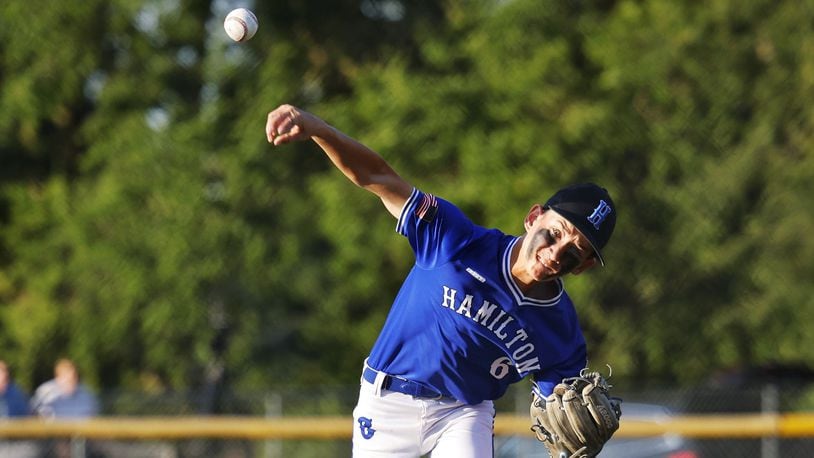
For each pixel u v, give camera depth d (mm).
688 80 54219
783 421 32438
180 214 52031
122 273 51906
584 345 16234
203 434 34875
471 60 53906
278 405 43406
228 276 52500
